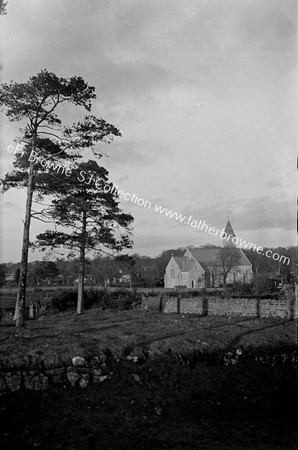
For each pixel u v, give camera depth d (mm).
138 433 9703
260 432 10000
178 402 11828
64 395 11344
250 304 24750
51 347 13219
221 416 11109
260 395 12852
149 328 18750
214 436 9703
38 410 10500
